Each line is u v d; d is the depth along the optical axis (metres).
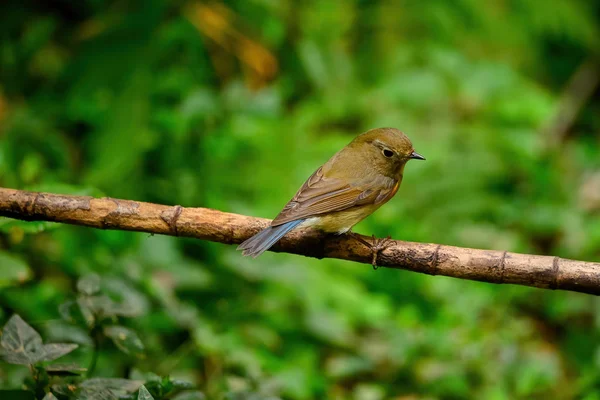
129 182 12.21
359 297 11.38
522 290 12.45
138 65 13.05
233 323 10.85
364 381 10.57
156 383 6.92
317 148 13.21
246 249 7.14
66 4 14.52
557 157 15.59
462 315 11.62
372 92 14.73
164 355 10.02
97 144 12.42
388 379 10.50
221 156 12.70
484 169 13.77
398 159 9.19
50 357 6.51
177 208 7.37
